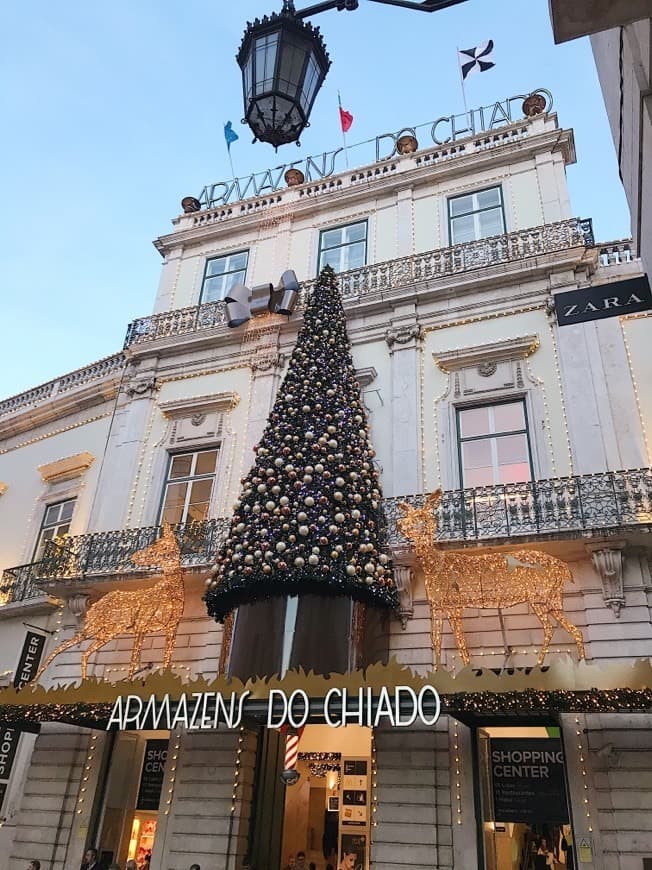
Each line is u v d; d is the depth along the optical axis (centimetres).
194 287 1522
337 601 866
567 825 776
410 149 1497
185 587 1075
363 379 1184
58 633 1161
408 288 1225
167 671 828
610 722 789
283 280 1360
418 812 808
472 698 706
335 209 1483
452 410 1103
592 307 579
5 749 1058
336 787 1055
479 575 838
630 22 305
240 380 1308
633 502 878
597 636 831
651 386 998
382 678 734
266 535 894
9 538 1459
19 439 1628
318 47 468
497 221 1289
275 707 759
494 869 781
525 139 1324
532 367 1084
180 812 917
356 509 925
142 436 1319
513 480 1013
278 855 962
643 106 388
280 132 462
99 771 1010
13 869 962
